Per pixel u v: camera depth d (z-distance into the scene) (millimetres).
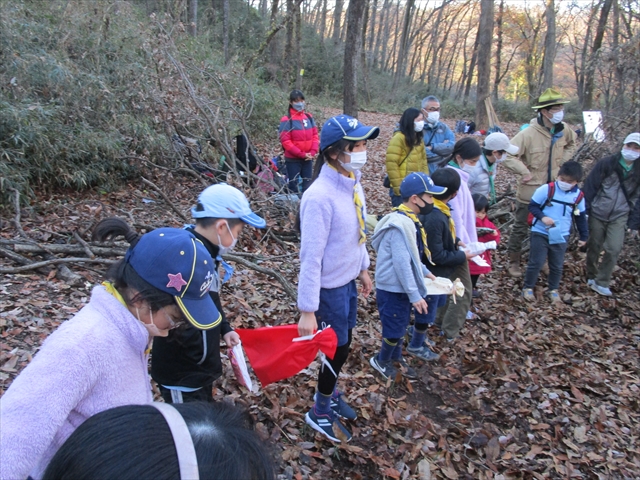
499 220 7250
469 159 4215
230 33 22359
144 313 1446
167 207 6320
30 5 8164
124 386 1380
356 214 2705
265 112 11609
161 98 6535
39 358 1250
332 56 29516
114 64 7504
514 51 35375
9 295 3801
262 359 2703
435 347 4312
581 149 7504
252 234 5652
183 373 2209
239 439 868
